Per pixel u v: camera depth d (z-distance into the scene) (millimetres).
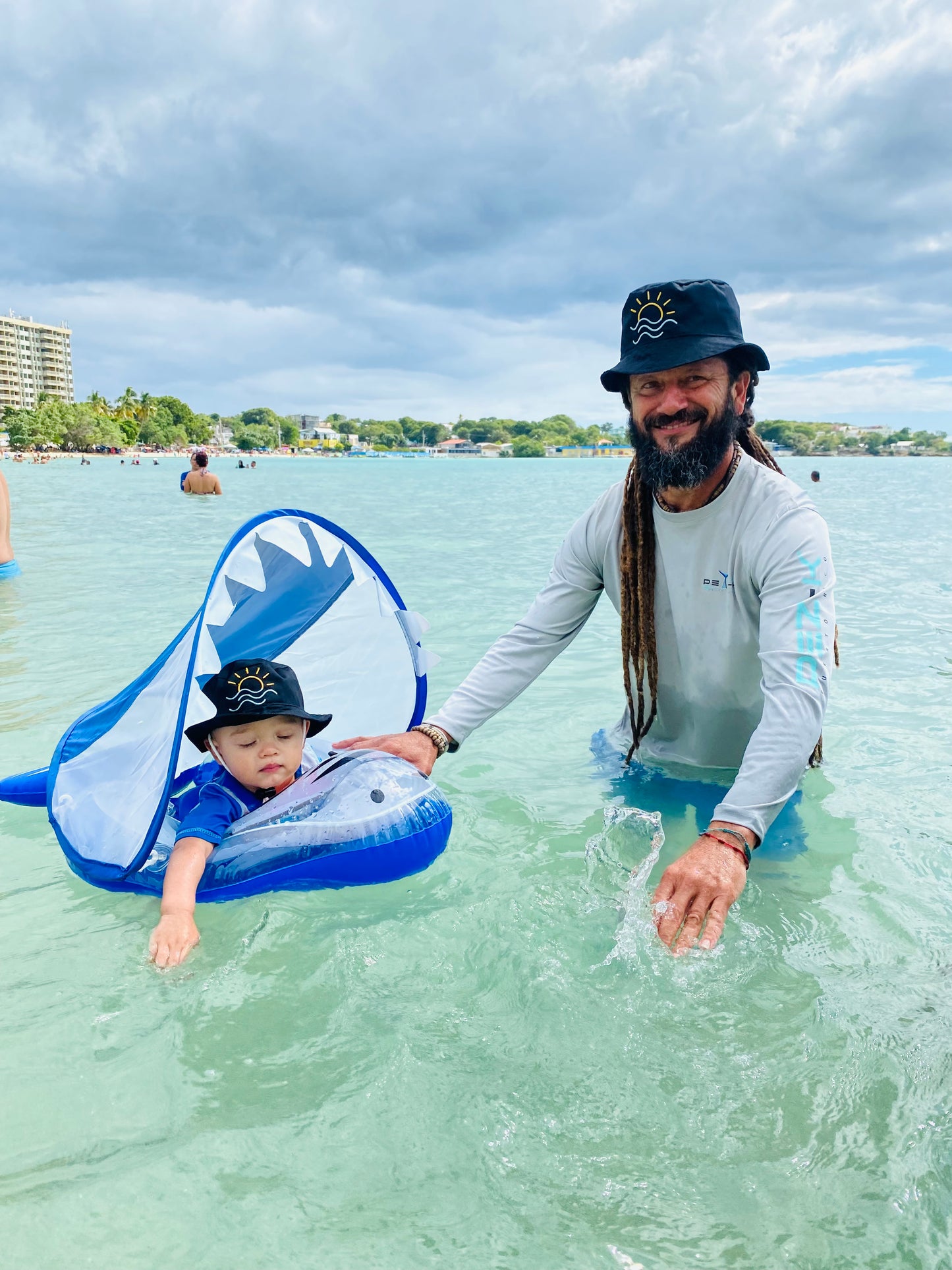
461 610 6145
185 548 9484
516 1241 1340
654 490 2760
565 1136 1540
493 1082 1668
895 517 14766
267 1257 1314
